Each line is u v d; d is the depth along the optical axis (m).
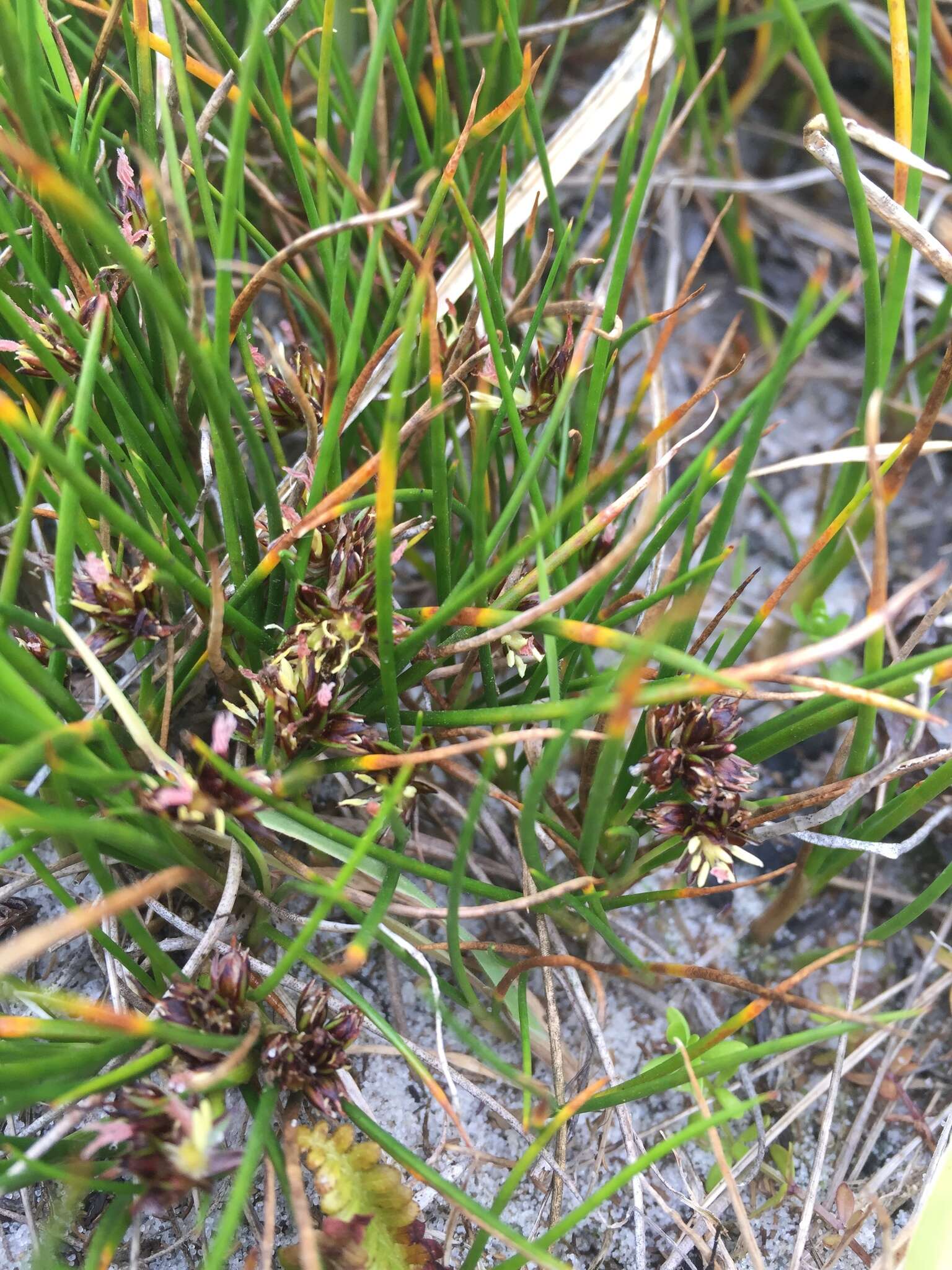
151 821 0.07
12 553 0.07
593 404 0.09
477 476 0.07
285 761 0.07
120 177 0.08
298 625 0.08
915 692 0.08
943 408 0.13
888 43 0.14
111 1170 0.06
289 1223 0.08
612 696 0.06
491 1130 0.09
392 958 0.09
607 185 0.14
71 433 0.07
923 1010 0.07
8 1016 0.07
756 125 0.15
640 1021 0.10
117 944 0.08
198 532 0.09
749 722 0.12
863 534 0.11
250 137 0.12
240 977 0.07
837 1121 0.10
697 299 0.15
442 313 0.10
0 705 0.06
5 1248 0.08
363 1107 0.08
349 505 0.07
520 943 0.10
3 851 0.07
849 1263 0.09
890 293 0.09
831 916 0.11
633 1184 0.08
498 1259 0.09
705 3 0.14
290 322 0.10
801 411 0.14
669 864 0.11
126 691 0.09
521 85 0.08
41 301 0.09
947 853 0.11
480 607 0.08
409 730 0.09
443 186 0.08
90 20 0.12
